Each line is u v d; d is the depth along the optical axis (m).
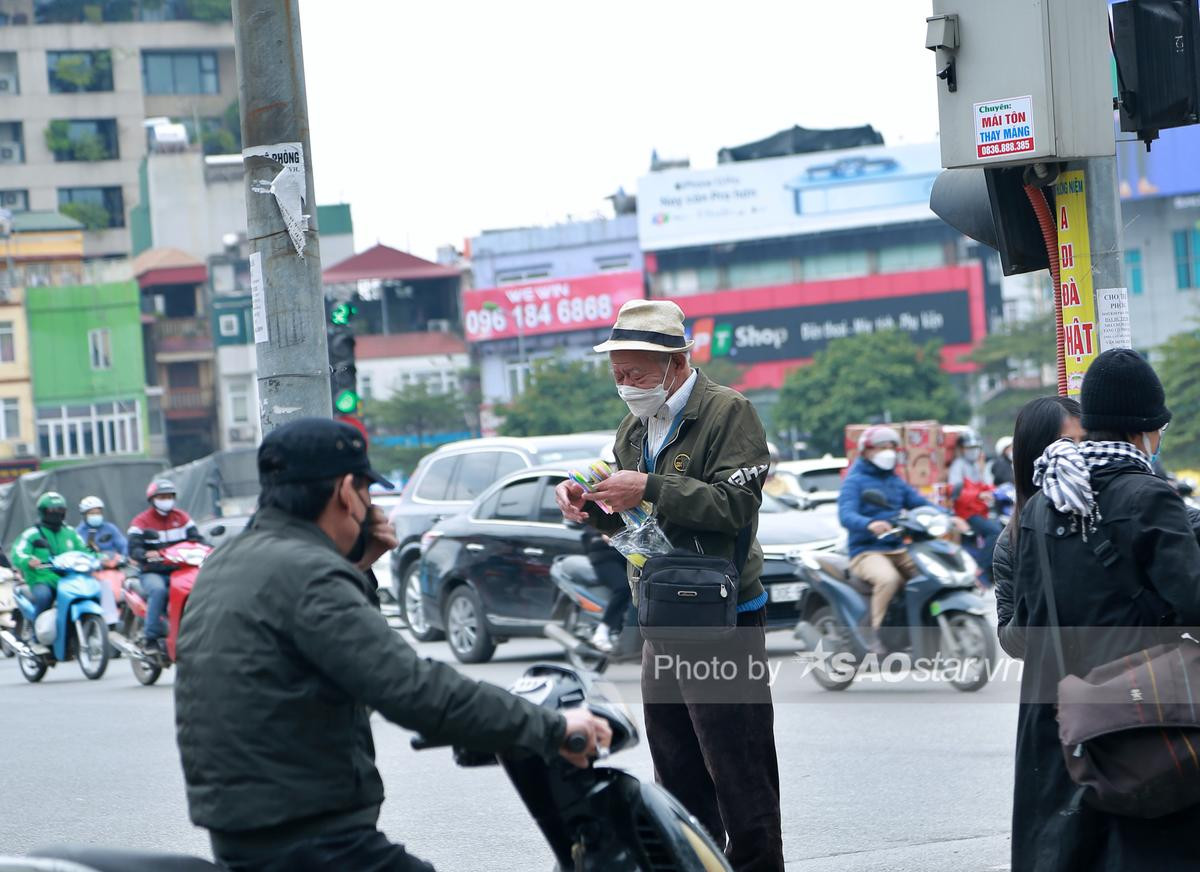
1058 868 11.13
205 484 103.94
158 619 39.31
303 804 8.89
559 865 10.30
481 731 8.91
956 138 16.78
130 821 21.31
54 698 37.69
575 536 37.38
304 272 21.28
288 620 8.91
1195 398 177.12
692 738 12.90
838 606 29.31
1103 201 16.78
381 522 9.85
